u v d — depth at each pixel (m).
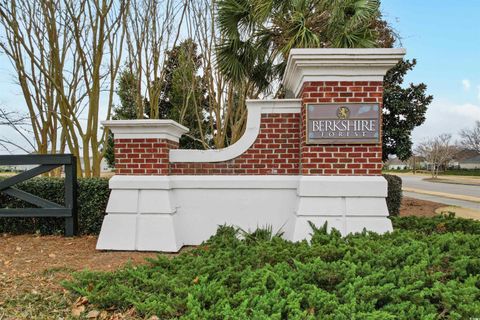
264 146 5.25
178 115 14.42
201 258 3.83
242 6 7.65
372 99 4.73
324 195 4.73
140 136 5.10
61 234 5.95
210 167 5.29
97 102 8.30
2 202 6.20
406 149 9.93
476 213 9.74
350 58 4.59
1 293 3.37
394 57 4.57
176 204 5.25
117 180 5.07
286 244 4.29
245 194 5.24
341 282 2.98
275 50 8.05
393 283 2.95
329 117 4.73
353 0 7.34
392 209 8.02
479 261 3.29
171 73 13.70
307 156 4.79
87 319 2.89
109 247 4.96
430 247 3.85
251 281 3.11
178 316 2.76
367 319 2.39
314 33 7.29
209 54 10.62
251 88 9.91
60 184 6.13
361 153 4.76
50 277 3.83
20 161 5.71
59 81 8.03
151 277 3.53
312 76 4.74
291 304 2.59
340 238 4.24
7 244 5.26
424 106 9.84
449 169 52.62
